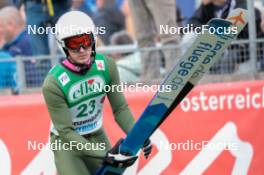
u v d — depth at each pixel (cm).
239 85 1939
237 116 1934
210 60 1578
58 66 1551
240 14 1557
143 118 1561
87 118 1603
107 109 1927
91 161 1638
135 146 1566
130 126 1605
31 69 2117
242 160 1936
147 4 2122
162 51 2098
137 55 2217
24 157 1919
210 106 1933
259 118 1934
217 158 1933
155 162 1923
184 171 1927
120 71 2186
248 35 2152
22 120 1919
